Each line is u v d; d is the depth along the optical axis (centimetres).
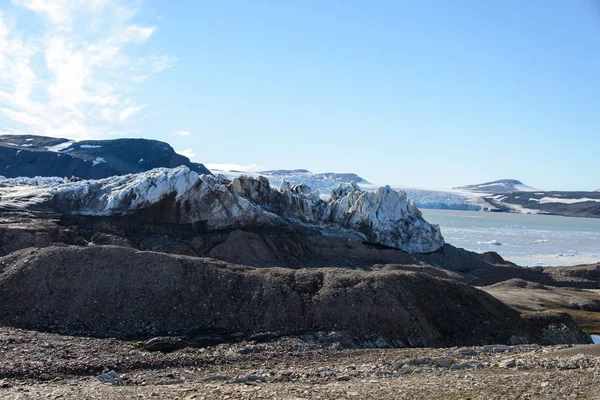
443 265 9062
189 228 7369
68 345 3033
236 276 4197
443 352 3241
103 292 3844
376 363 2888
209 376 2455
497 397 1731
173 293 3931
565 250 16025
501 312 4425
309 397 1819
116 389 2036
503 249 15612
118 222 7075
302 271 4509
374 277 4316
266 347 3391
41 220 6512
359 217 9538
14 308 3666
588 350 2744
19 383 2256
